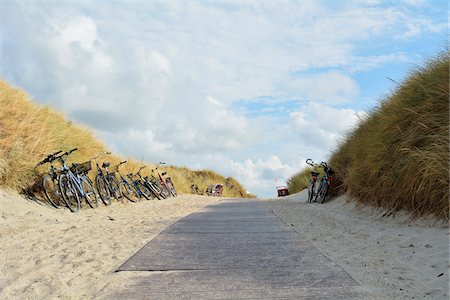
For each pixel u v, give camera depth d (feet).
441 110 21.54
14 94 33.55
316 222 24.71
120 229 22.24
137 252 15.93
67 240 18.80
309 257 14.89
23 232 20.70
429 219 20.03
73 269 13.66
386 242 17.22
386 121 25.50
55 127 35.60
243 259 14.69
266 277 12.31
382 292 10.76
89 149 42.37
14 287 12.00
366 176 29.35
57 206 29.53
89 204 33.17
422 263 13.53
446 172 18.95
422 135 21.74
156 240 18.52
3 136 28.91
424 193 20.40
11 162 27.86
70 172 31.48
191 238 19.07
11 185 27.96
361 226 22.08
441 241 16.11
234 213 31.48
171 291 11.13
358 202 30.94
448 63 22.82
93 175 40.16
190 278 12.33
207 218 27.53
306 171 69.56
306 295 10.57
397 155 23.49
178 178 78.28
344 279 11.95
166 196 54.95
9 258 15.39
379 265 13.58
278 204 42.78
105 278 12.53
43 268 13.88
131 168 55.83
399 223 21.66
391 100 27.40
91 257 15.37
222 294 10.78
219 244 17.56
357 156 31.40
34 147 30.63
